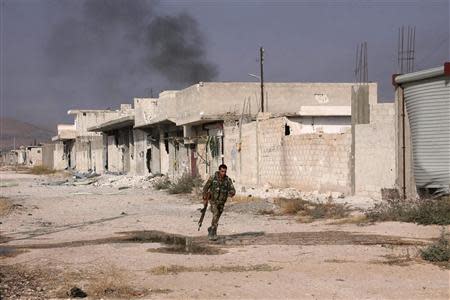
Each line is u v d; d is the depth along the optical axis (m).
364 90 22.34
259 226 16.70
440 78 17.75
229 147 33.94
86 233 16.09
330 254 11.44
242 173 32.09
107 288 8.74
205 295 8.34
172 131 44.12
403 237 13.46
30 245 13.80
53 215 21.56
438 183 17.94
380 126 20.95
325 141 23.97
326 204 19.67
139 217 20.06
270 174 28.69
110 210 23.23
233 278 9.42
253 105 36.19
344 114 35.62
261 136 29.53
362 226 15.59
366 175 21.66
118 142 59.75
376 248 12.04
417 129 18.56
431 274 9.55
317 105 37.09
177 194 32.00
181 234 15.36
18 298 8.42
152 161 48.19
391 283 8.96
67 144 83.50
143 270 10.21
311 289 8.63
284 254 11.57
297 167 26.08
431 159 18.12
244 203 22.95
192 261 11.00
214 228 13.99
